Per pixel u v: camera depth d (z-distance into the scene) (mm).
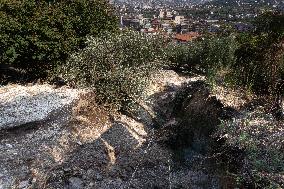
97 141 8984
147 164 8617
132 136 9617
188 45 16672
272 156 5762
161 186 7898
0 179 7148
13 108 9734
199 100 9172
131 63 12445
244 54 9094
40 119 9109
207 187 7348
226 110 7820
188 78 14461
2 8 12148
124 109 10906
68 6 13141
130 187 7777
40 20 11977
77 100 10219
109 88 10734
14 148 8141
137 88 10859
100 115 10125
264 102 7930
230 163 6418
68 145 8570
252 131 6633
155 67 12984
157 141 9508
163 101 11789
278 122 6941
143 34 13422
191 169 8258
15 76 12961
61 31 12477
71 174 7742
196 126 8797
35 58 11922
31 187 7156
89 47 11688
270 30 8727
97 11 13750
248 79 8758
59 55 12125
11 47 11641
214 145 7430
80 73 11406
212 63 14469
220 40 14578
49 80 12422
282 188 5020
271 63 8281
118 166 8398
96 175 7918
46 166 7762
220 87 9055
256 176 5387
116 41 12312
